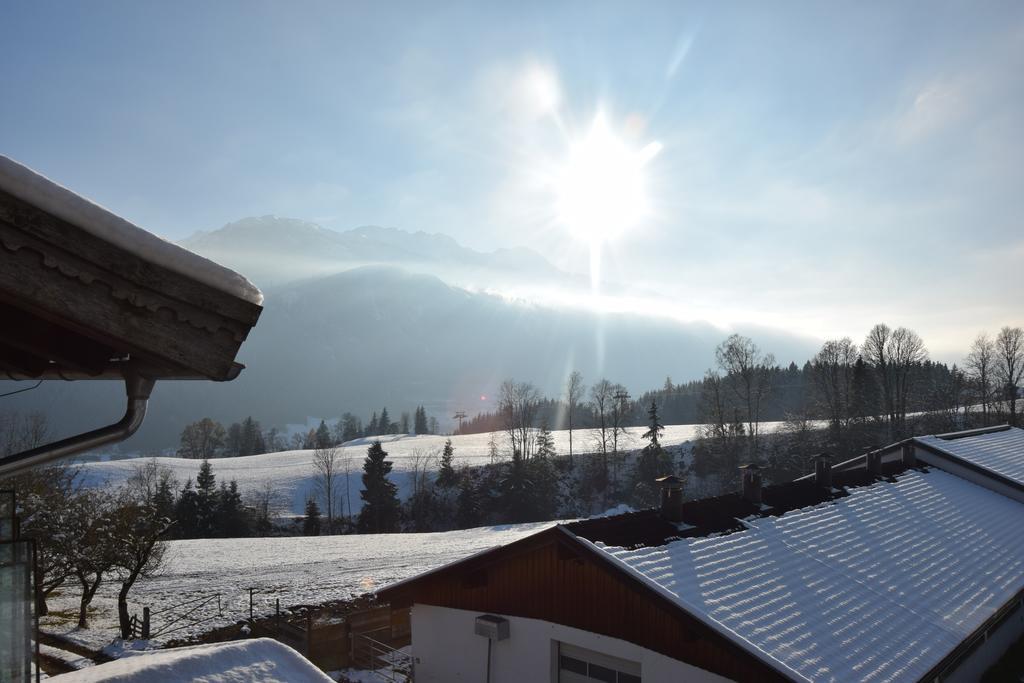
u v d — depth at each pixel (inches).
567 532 435.2
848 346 3523.6
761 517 577.9
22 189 75.1
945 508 748.0
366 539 1873.8
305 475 3265.3
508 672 469.7
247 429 5467.5
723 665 361.1
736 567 460.1
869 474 826.8
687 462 2987.2
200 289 84.4
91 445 101.3
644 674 396.8
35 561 112.3
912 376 3440.0
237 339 87.7
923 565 554.3
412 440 5167.3
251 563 1408.7
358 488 3058.6
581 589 434.6
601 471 2952.8
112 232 79.5
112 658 725.3
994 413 3105.3
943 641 426.6
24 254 77.8
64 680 131.6
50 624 852.6
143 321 83.3
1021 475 929.5
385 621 796.0
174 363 85.4
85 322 80.0
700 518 542.9
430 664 520.4
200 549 1662.2
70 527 814.5
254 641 165.6
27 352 119.0
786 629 386.3
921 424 2920.8
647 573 410.0
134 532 842.2
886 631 419.5
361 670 711.1
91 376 123.6
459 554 1530.5
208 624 884.6
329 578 1210.0
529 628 461.4
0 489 112.7
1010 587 562.6
